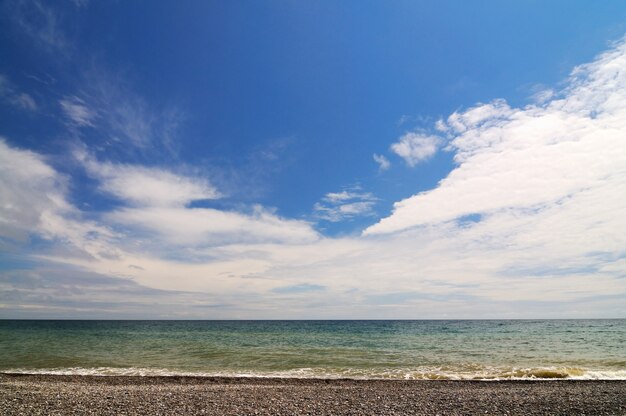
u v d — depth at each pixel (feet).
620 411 43.14
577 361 92.22
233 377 71.15
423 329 265.54
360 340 158.71
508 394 54.54
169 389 58.23
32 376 71.97
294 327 313.73
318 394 54.65
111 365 88.63
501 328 275.80
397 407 46.24
